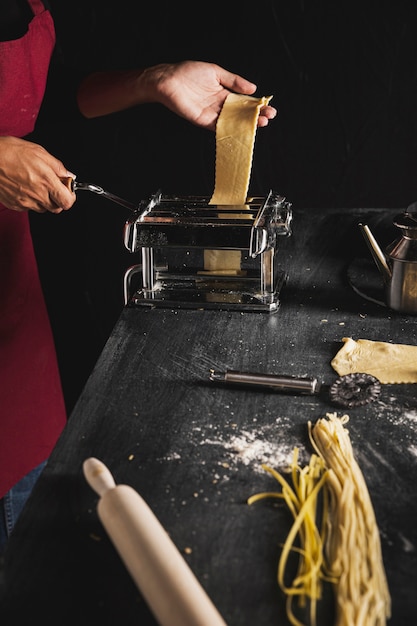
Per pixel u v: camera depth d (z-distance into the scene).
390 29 2.37
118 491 0.97
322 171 2.59
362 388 1.30
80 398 1.31
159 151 2.61
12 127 1.84
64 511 1.06
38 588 0.94
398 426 1.21
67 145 2.63
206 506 1.06
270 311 1.59
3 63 1.75
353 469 1.09
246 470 1.13
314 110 2.51
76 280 2.79
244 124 1.61
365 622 0.87
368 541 0.97
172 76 1.77
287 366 1.40
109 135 2.60
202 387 1.33
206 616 0.83
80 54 2.52
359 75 2.44
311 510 1.02
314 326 1.54
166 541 0.92
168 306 1.63
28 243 1.99
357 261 1.79
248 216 1.55
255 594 0.92
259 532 1.01
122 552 0.92
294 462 1.12
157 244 1.58
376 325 1.53
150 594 0.87
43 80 1.90
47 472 1.13
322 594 0.92
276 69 2.47
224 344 1.48
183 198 1.67
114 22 2.46
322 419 1.21
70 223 2.71
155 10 2.44
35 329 2.03
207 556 0.98
